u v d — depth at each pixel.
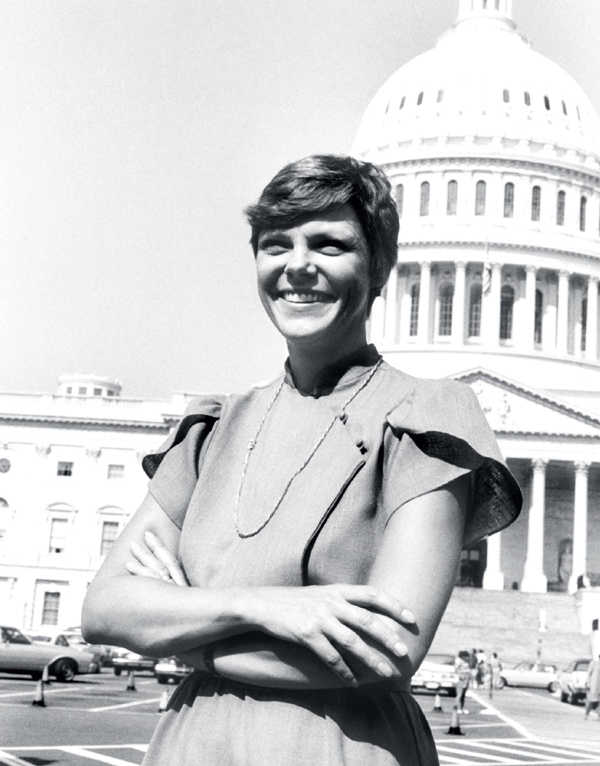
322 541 3.71
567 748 28.44
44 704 31.80
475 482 3.79
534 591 92.00
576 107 125.38
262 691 3.59
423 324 115.31
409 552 3.57
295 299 4.02
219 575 3.78
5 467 102.94
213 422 4.30
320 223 3.95
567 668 56.09
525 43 131.12
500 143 119.00
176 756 3.63
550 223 118.56
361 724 3.58
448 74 124.19
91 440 102.75
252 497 3.87
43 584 101.19
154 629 3.55
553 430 94.56
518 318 117.12
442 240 115.69
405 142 120.75
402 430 3.76
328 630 3.30
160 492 4.18
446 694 57.25
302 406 4.04
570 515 103.19
